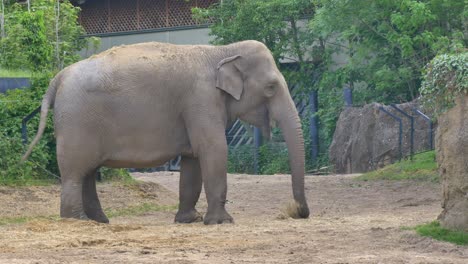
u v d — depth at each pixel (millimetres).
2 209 16750
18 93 19953
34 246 12008
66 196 15281
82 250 11633
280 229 13883
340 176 25328
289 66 36812
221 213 15320
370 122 29391
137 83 15328
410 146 27094
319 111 34031
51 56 24531
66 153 15273
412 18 29000
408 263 10695
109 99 15273
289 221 15227
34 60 24094
